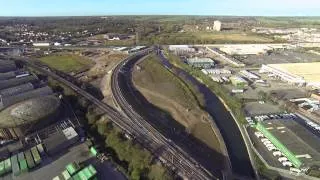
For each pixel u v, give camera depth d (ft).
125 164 306.35
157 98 496.64
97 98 488.02
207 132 383.45
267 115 427.33
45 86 517.96
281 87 566.77
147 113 439.63
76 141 348.18
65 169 296.30
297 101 488.44
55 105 409.49
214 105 481.05
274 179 285.84
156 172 282.36
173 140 355.36
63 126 383.04
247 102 484.33
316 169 295.69
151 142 339.57
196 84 587.68
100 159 313.53
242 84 572.10
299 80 579.48
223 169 301.84
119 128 372.79
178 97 494.18
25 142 344.69
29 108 391.45
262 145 349.61
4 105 429.79
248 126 395.14
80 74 631.15
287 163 309.42
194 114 431.43
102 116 411.95
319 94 504.43
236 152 340.18
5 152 323.37
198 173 282.77
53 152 323.78
